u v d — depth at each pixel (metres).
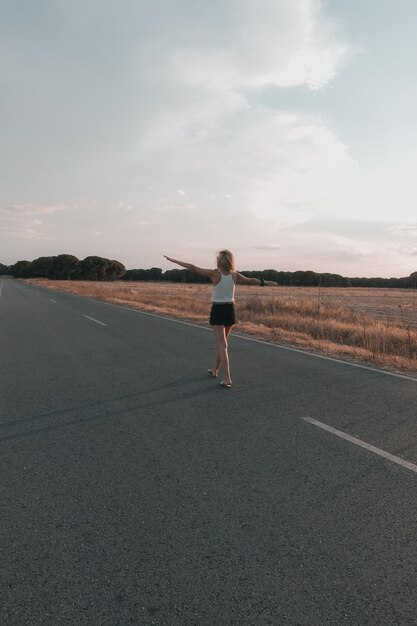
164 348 9.72
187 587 2.26
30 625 2.01
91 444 4.19
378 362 8.41
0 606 2.12
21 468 3.66
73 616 2.06
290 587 2.26
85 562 2.46
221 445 4.17
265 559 2.49
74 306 22.16
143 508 3.03
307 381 6.79
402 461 3.84
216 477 3.51
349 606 2.13
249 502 3.12
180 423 4.79
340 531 2.77
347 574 2.36
